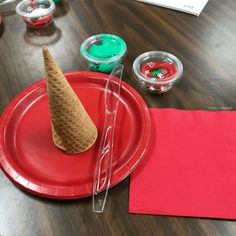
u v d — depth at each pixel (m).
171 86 0.67
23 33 0.86
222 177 0.53
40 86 0.67
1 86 0.72
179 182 0.53
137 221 0.50
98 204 0.52
